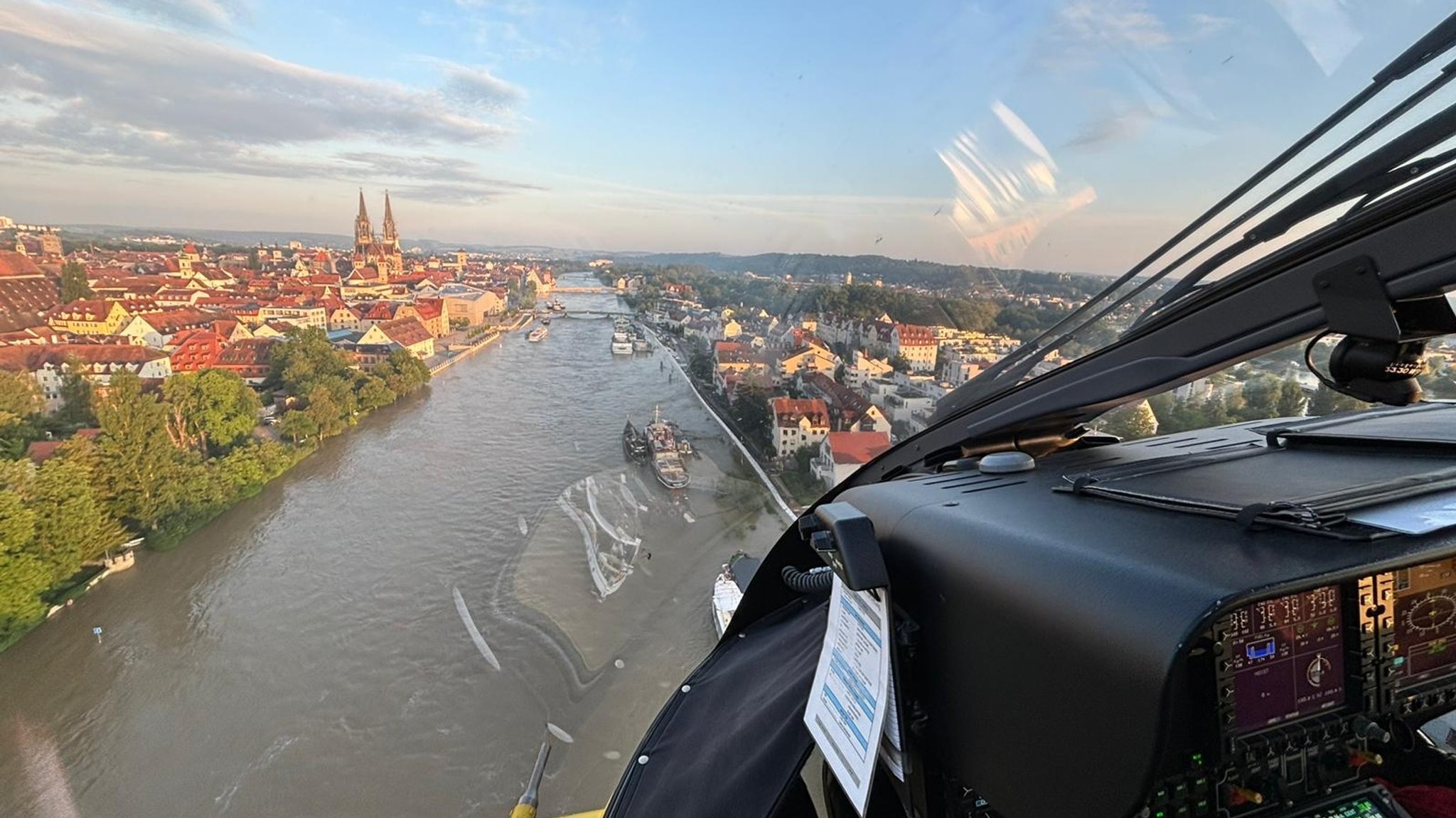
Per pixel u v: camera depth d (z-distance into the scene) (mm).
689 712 1878
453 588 7289
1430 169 1109
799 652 1844
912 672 1218
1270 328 1256
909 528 1312
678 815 1457
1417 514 973
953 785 1199
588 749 4914
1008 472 1641
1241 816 984
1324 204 1282
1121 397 1603
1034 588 975
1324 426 1785
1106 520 1129
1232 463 1486
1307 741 998
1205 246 1517
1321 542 911
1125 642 805
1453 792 1532
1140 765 787
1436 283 967
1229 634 913
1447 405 1895
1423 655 1103
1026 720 984
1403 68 1156
